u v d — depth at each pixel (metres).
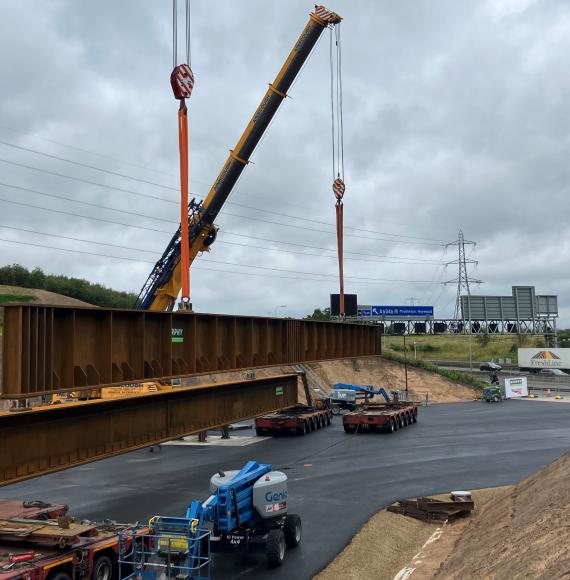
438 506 20.69
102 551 13.40
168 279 35.22
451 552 16.80
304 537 18.05
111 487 24.98
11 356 13.45
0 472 15.37
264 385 34.09
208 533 13.57
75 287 86.50
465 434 38.34
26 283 81.94
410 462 29.09
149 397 21.34
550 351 84.50
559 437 36.41
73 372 15.12
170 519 13.54
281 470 27.61
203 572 15.27
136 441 20.72
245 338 23.94
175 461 30.61
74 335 15.22
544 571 10.45
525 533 13.45
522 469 27.23
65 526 12.92
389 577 15.56
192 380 52.12
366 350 35.97
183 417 24.06
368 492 23.31
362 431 40.22
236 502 15.23
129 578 13.02
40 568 11.54
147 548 14.02
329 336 31.05
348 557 16.36
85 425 18.30
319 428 42.16
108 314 16.33
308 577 15.05
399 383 69.38
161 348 18.80
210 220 35.28
